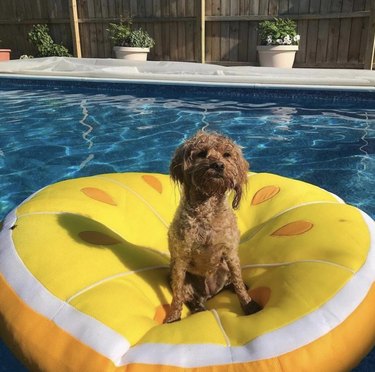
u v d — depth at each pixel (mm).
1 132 2355
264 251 992
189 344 665
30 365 689
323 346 661
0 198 1552
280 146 2070
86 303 734
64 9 4781
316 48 3924
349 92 2881
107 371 635
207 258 903
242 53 4223
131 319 728
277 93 3066
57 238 909
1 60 4609
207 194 867
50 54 4762
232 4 4109
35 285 778
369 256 845
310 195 1194
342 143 2092
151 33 4535
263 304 861
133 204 1193
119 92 3438
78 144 2145
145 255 1003
